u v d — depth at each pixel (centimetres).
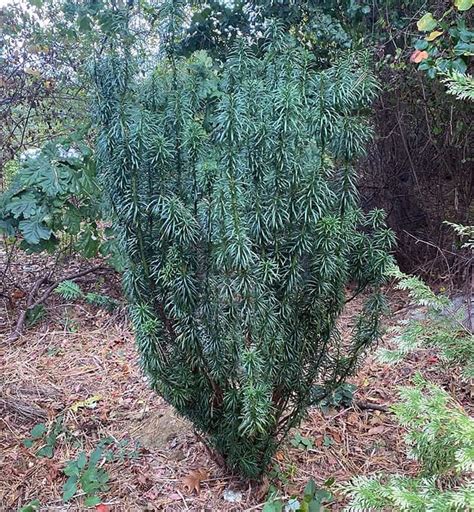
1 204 369
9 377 320
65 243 441
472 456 141
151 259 197
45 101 434
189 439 258
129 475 238
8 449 257
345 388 286
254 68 209
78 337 372
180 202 182
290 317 192
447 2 306
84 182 367
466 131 373
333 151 190
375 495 160
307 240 183
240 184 178
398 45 366
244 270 177
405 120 402
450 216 409
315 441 260
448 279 379
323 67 402
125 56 201
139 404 295
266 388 188
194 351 198
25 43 420
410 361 320
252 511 216
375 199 440
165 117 196
